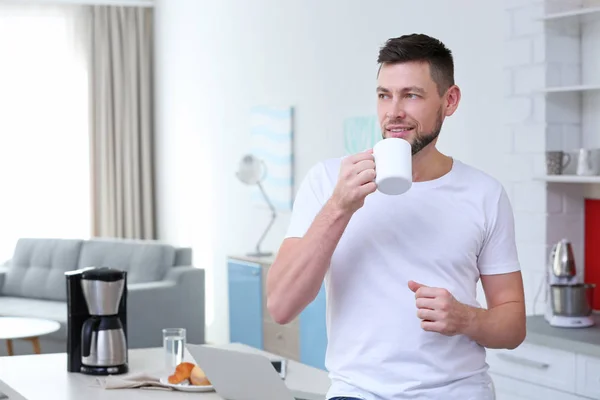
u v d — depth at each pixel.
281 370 3.04
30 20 9.00
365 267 1.96
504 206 2.05
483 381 2.00
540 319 4.12
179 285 7.06
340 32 6.18
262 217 7.31
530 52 4.36
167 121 9.12
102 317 3.21
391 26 5.62
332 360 2.01
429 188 2.00
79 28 9.14
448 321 1.85
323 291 5.56
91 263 7.54
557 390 3.71
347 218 1.86
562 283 4.00
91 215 9.23
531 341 3.82
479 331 1.92
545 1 4.22
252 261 6.53
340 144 6.20
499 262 2.04
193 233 8.61
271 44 7.13
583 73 4.32
